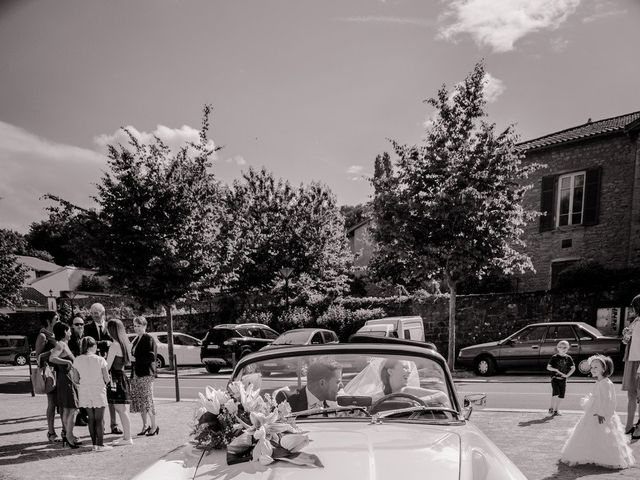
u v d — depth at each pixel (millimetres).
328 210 29578
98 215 19531
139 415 10055
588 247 21234
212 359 19391
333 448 2680
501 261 16172
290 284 27719
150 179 19859
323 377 3805
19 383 17297
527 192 22969
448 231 15789
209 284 20547
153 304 20188
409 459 2514
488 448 2803
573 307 18812
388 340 4102
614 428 5723
